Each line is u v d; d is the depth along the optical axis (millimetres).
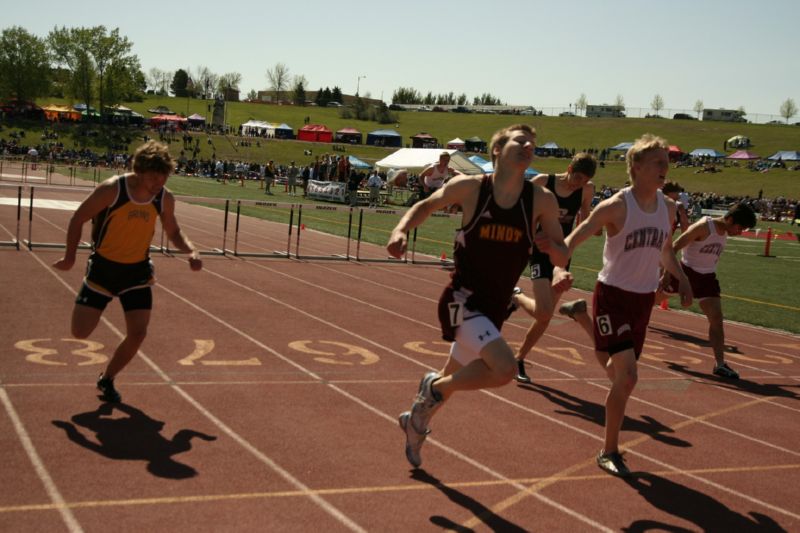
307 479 3957
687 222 9758
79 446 4129
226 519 3406
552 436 5078
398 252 3686
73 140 82375
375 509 3662
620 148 96312
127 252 4840
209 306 8414
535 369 6965
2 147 62344
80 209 4730
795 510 4184
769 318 11664
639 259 4672
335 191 35844
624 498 4129
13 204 19531
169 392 5270
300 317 8312
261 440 4480
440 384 3986
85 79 95188
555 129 122375
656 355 8227
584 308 6117
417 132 122438
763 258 23766
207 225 19172
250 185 48062
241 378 5766
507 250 3867
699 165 87188
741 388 7027
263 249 14758
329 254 14969
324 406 5262
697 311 11828
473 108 146875
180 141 88625
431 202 3865
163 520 3338
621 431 5391
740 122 130625
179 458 4082
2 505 3344
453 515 3684
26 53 97125
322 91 156125
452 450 4609
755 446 5316
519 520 3709
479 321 3867
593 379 6797
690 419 5848
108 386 4953
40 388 5086
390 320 8648
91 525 3232
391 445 4598
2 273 9219
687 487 4395
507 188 3842
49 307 7633
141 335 4918
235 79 153125
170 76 161875
